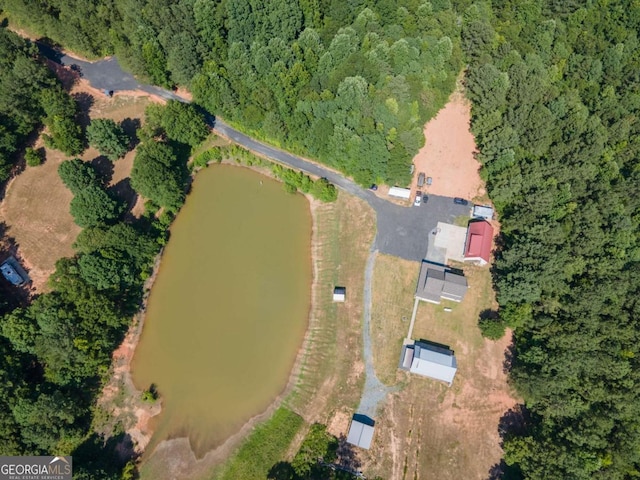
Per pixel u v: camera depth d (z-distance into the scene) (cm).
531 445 8831
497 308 10656
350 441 9444
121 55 12756
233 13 12525
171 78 13162
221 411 9975
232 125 12862
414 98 11956
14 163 12138
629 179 10975
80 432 9231
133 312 10650
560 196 10794
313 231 11719
